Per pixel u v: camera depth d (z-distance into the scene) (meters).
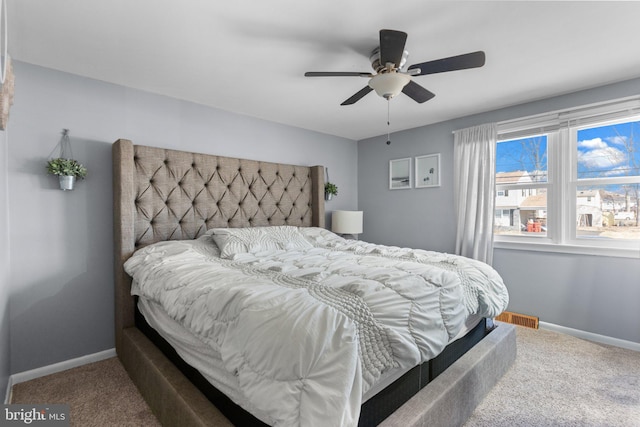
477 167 3.06
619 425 1.52
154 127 2.54
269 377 0.91
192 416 1.17
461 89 2.51
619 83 2.37
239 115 3.08
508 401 1.70
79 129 2.20
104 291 2.30
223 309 1.19
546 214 2.83
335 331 0.95
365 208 4.20
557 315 2.70
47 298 2.07
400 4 1.47
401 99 2.72
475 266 1.97
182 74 2.21
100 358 2.27
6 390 1.75
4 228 1.76
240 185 2.97
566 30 1.69
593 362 2.15
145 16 1.56
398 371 1.23
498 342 1.88
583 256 2.57
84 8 1.49
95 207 2.26
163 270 1.80
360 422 1.07
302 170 3.53
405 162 3.74
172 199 2.53
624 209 2.45
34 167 2.03
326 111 3.04
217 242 2.36
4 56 0.92
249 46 1.85
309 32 1.71
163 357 1.67
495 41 1.80
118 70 2.15
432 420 1.25
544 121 2.73
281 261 2.03
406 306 1.23
